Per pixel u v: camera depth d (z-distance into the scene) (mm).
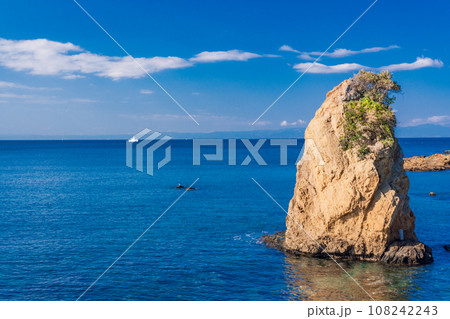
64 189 83688
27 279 31984
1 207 62969
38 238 44438
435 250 38406
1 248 40406
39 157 185250
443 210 58469
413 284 29859
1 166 138250
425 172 112188
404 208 35719
